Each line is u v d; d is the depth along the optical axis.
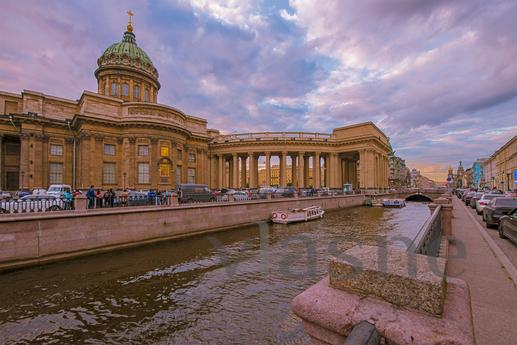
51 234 13.73
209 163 63.22
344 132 65.31
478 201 20.83
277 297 10.12
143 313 9.07
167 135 42.12
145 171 40.38
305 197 37.19
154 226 18.39
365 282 1.87
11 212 14.31
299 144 61.91
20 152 41.69
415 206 55.91
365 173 60.12
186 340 7.57
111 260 14.70
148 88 54.25
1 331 8.03
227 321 8.48
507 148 60.44
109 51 52.09
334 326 1.71
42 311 9.22
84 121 38.16
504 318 4.34
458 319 1.54
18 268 12.53
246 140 61.28
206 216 22.16
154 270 13.31
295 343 7.33
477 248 8.80
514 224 9.73
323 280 2.27
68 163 42.19
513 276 6.02
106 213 15.88
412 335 1.45
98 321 8.60
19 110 42.41
